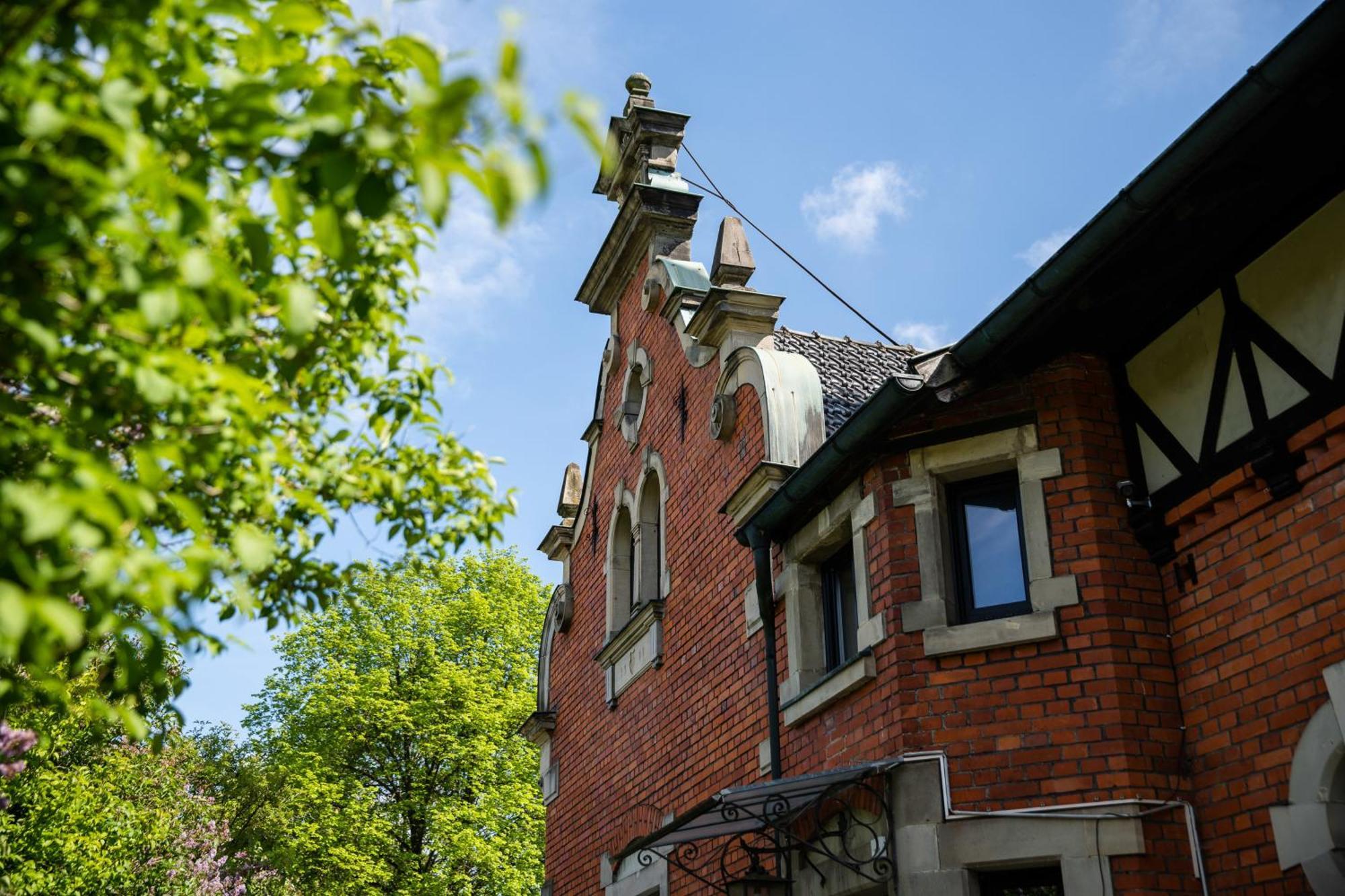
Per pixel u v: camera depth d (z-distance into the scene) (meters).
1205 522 7.69
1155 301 8.13
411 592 30.84
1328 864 6.43
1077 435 8.40
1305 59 5.87
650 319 14.66
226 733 33.88
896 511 8.90
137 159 3.33
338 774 28.52
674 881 11.88
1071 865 7.44
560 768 16.06
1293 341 7.08
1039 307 7.63
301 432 6.12
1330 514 6.76
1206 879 7.34
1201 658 7.65
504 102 2.95
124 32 3.73
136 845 18.39
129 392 4.31
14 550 3.31
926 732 8.19
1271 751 6.99
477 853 27.31
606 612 14.91
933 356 8.57
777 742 10.12
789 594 10.30
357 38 4.33
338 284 5.97
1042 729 7.84
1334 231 6.84
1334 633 6.64
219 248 4.72
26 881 15.18
